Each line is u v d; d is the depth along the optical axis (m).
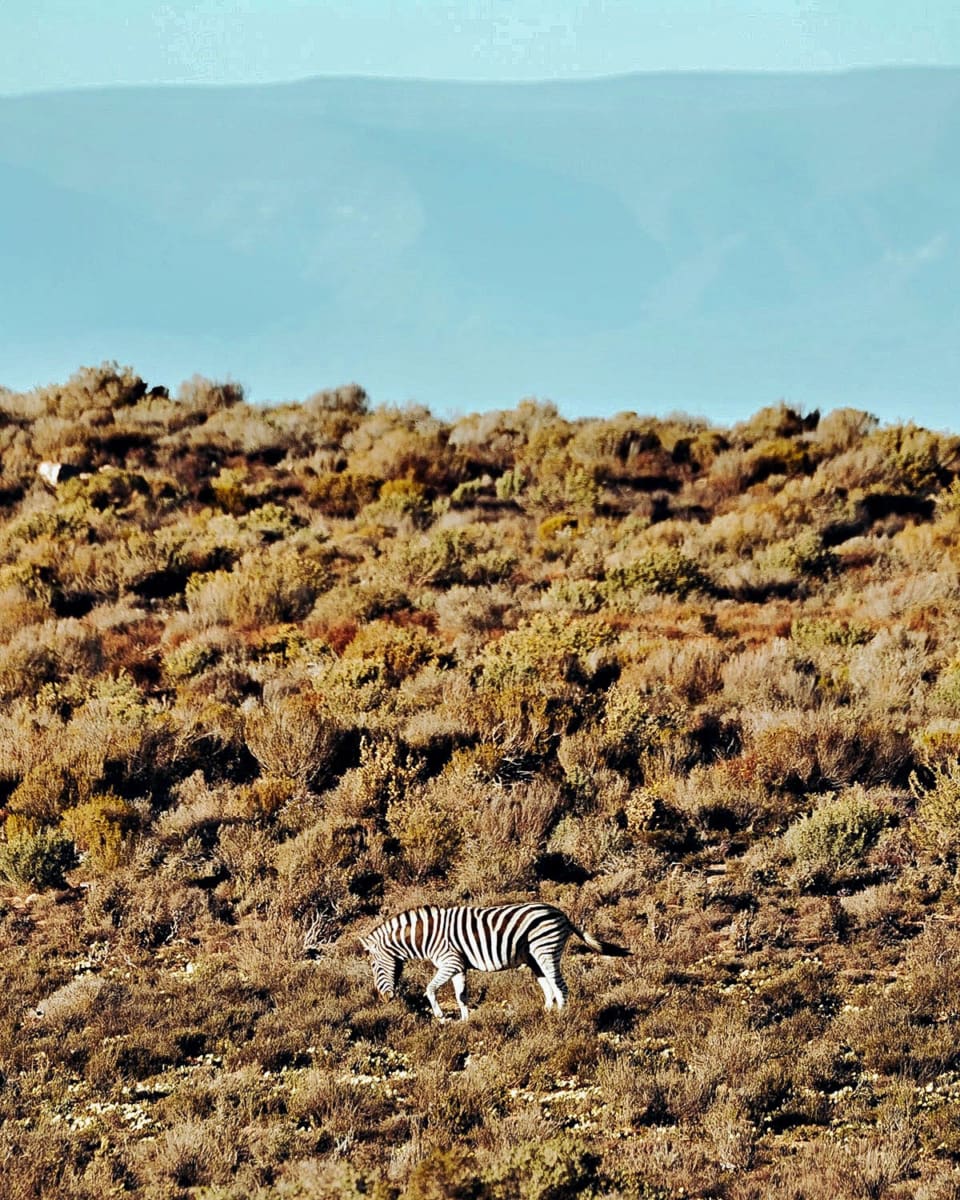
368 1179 32.53
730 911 54.22
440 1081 39.31
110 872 59.91
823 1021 42.94
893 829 60.47
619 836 60.78
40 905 58.12
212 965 51.38
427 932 45.44
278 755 71.00
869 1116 36.50
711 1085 38.09
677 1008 44.31
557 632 88.12
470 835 61.72
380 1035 44.31
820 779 67.38
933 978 45.53
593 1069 40.22
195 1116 37.69
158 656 93.56
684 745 71.06
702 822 63.34
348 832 62.78
